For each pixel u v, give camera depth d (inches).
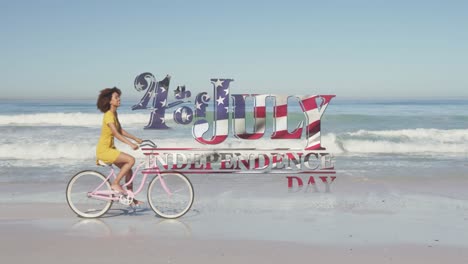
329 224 245.9
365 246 205.8
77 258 187.2
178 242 210.7
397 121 928.3
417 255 193.6
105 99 248.4
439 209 283.7
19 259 185.8
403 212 275.4
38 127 826.2
